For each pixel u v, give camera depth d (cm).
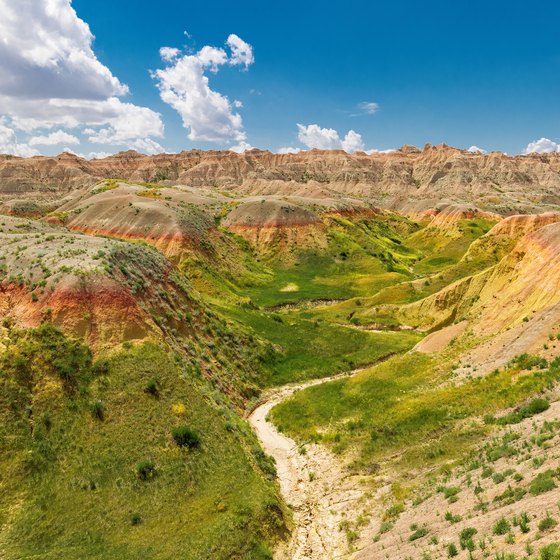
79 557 2308
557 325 3738
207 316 5116
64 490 2650
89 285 3744
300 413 4131
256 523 2630
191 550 2403
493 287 5781
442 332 4966
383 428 3525
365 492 2925
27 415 2902
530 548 1355
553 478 1839
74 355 3319
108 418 3070
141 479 2795
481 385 3581
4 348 3156
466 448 2880
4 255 4128
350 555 2328
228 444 3228
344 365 5491
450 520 2020
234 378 4559
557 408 2755
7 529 2411
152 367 3488
